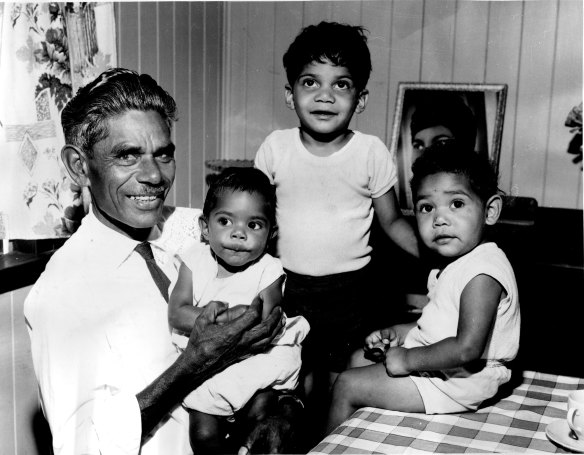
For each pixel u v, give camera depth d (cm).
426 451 86
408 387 109
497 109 268
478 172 114
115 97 109
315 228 154
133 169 110
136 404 102
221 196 125
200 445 115
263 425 115
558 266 201
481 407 106
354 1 292
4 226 140
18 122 140
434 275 124
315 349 157
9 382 144
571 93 265
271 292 127
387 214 160
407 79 286
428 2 279
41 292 108
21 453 149
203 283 126
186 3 272
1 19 136
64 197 148
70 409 101
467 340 105
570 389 110
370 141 156
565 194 270
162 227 132
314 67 146
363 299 162
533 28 267
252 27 310
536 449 87
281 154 157
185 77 276
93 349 105
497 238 212
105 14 162
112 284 113
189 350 110
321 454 85
